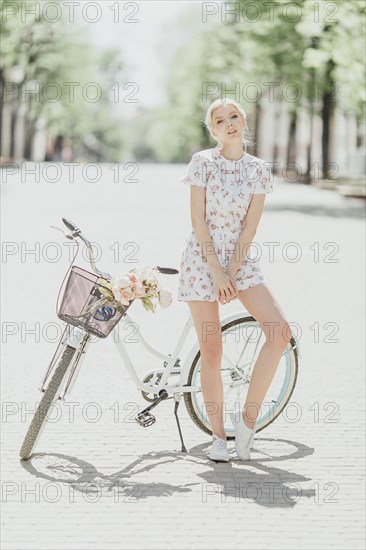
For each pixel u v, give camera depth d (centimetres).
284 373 610
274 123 5597
